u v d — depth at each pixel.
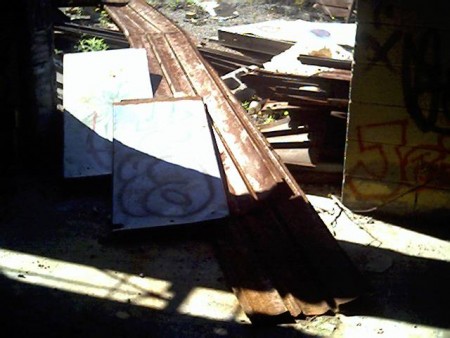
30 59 4.07
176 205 3.61
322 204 3.91
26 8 3.96
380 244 3.53
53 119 4.35
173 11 7.82
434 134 3.51
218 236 3.44
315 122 4.13
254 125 4.32
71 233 3.58
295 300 3.02
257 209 3.61
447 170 3.57
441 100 3.42
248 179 3.86
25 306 3.01
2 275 3.22
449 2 3.21
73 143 4.13
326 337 2.84
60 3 6.87
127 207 3.61
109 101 4.43
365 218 3.79
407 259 3.39
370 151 3.66
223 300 3.08
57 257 3.38
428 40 3.32
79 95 4.46
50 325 2.90
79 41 6.05
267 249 3.31
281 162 3.94
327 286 3.06
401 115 3.52
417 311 3.02
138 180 3.76
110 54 4.81
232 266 3.23
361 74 3.49
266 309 2.94
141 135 4.03
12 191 3.95
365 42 3.42
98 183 3.98
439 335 2.87
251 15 7.62
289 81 4.48
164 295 3.11
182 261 3.36
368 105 3.55
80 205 3.84
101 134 4.19
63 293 3.11
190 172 3.79
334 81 4.06
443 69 3.35
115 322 2.93
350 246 3.51
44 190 3.98
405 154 3.61
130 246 3.48
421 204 3.71
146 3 7.09
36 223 3.67
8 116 4.13
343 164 4.04
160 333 2.87
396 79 3.45
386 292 3.14
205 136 4.00
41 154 4.26
